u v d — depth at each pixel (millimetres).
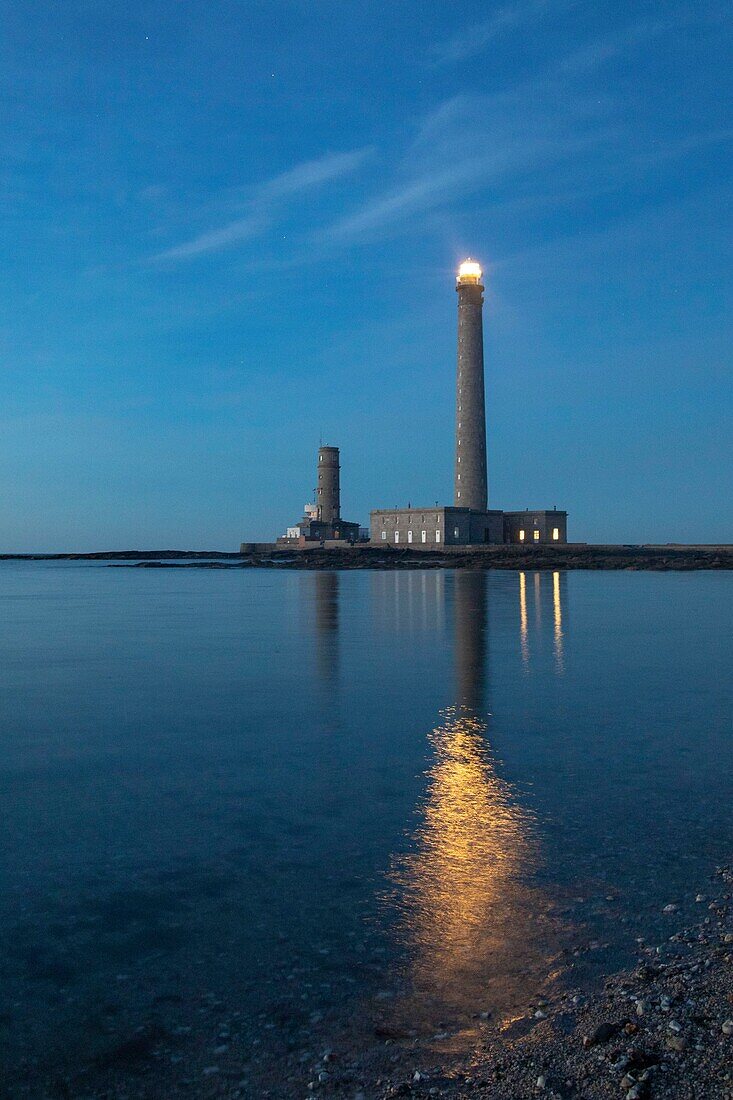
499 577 66438
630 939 5594
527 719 12211
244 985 5199
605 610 31953
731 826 7656
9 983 5258
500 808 8273
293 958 5500
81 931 5891
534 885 6492
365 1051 4547
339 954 5539
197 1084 4312
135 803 8602
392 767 9781
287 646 21266
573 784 9008
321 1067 4422
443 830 7707
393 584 55906
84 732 11727
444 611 31844
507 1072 4266
